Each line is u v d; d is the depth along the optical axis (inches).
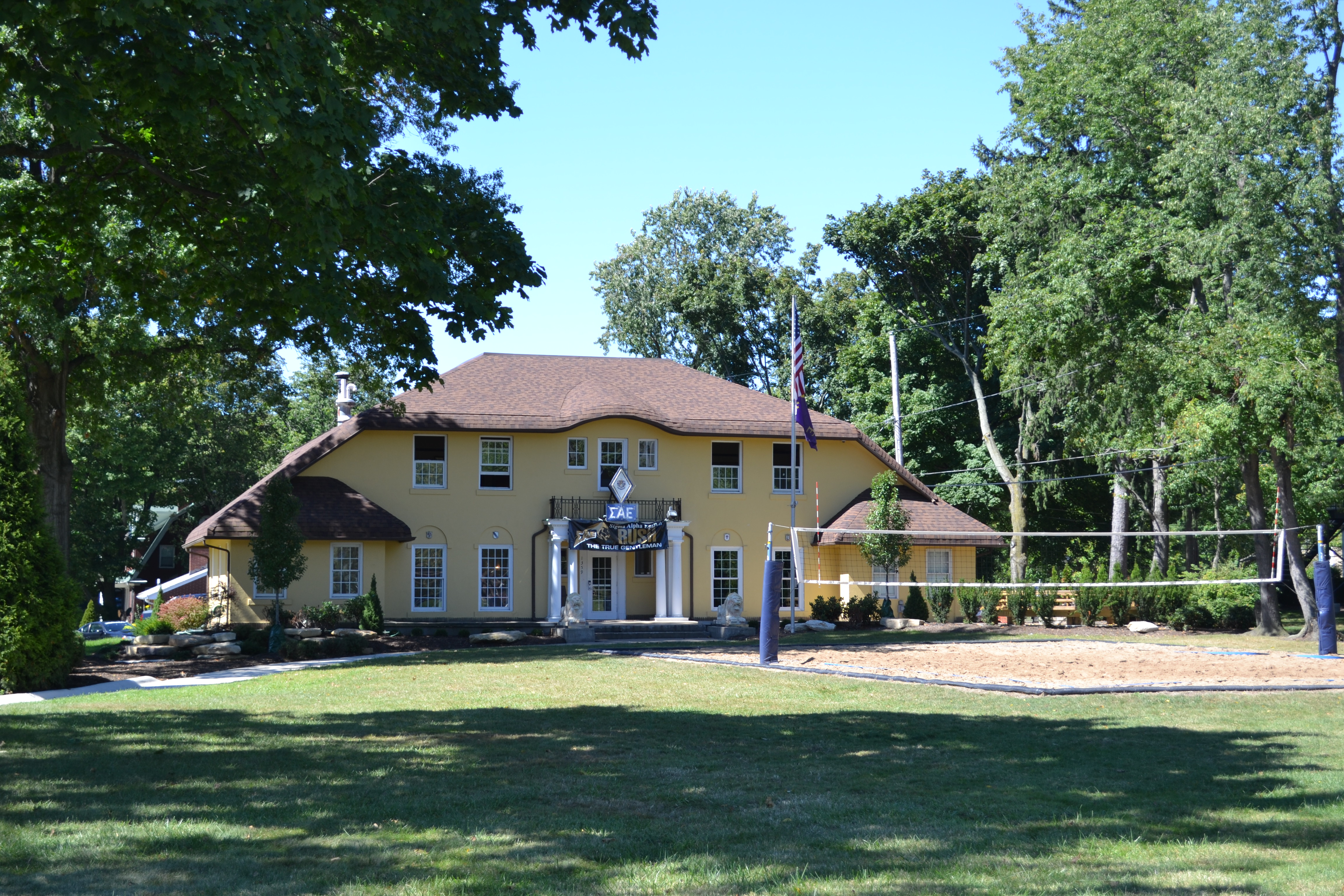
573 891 247.0
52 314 936.3
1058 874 261.0
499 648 1131.9
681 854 280.7
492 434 1454.2
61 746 467.2
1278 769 409.1
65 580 776.3
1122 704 607.8
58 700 690.8
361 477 1408.7
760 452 1537.9
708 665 853.8
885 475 1460.4
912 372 2188.7
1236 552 2069.4
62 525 1083.3
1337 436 1289.4
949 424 2143.2
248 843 290.7
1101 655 916.0
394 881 254.5
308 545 1327.5
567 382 1568.7
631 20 506.0
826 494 1558.8
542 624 1357.0
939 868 266.8
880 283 2176.4
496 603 1439.5
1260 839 299.7
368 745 468.8
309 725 534.0
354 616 1250.6
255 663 992.9
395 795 356.8
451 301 535.2
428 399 1455.5
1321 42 1118.4
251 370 1200.8
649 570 1493.6
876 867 268.1
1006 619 1432.1
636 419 1464.1
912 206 2055.9
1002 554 2186.3
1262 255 1099.3
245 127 446.9
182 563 2839.6
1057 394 1544.0
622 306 2524.6
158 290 643.5
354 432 1395.2
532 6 512.4
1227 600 1289.4
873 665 832.9
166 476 2165.4
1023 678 732.0
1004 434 2102.6
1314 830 311.3
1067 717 556.7
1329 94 1114.1
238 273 526.3
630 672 804.0
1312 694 647.8
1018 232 1582.2
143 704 647.1
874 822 318.7
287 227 480.4
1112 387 1311.5
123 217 789.2
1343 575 1653.5
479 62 538.9
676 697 649.6
